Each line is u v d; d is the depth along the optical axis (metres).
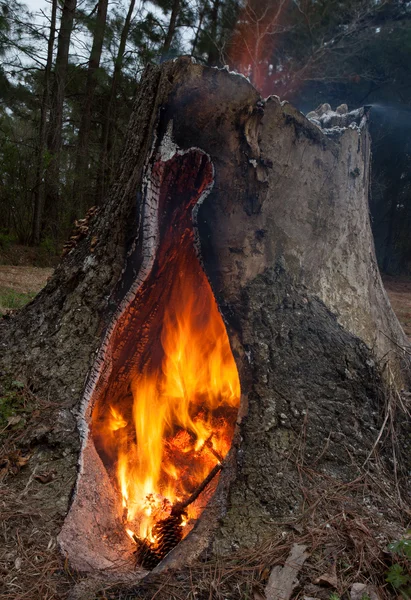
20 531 2.28
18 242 17.92
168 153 2.80
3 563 2.13
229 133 2.78
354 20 17.83
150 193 2.89
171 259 3.09
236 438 2.54
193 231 2.86
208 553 2.16
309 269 3.12
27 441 2.69
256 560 2.11
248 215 2.90
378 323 3.41
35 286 10.20
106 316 3.06
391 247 25.44
